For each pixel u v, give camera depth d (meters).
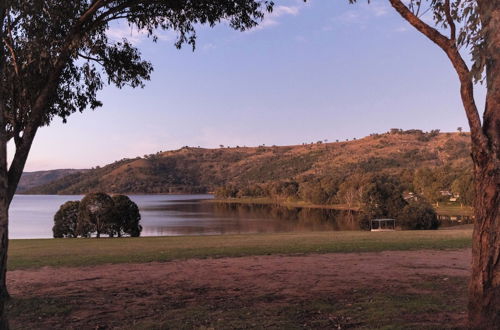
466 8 4.92
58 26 8.05
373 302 6.79
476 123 4.54
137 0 8.25
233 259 12.08
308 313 6.32
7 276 9.87
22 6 7.22
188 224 61.72
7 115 7.88
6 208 5.14
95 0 8.13
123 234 32.88
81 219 31.61
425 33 4.97
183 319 6.12
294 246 14.60
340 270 9.98
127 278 9.50
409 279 8.80
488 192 4.41
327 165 199.38
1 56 5.45
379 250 13.40
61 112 9.29
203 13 9.00
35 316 6.49
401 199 50.28
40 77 7.91
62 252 14.44
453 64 4.79
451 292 7.52
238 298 7.42
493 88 4.45
